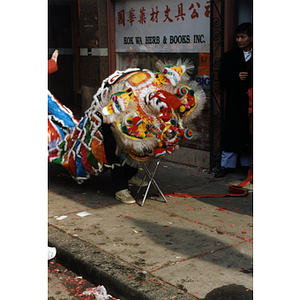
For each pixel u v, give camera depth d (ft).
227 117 19.12
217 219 14.52
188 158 21.85
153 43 22.88
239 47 18.34
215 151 20.13
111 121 13.88
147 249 12.25
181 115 14.70
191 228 13.76
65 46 34.09
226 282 10.30
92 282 11.37
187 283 10.27
